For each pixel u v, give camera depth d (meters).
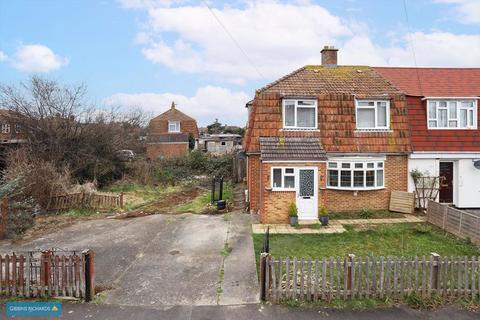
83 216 16.06
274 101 16.67
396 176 16.64
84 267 7.92
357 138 16.41
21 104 22.97
